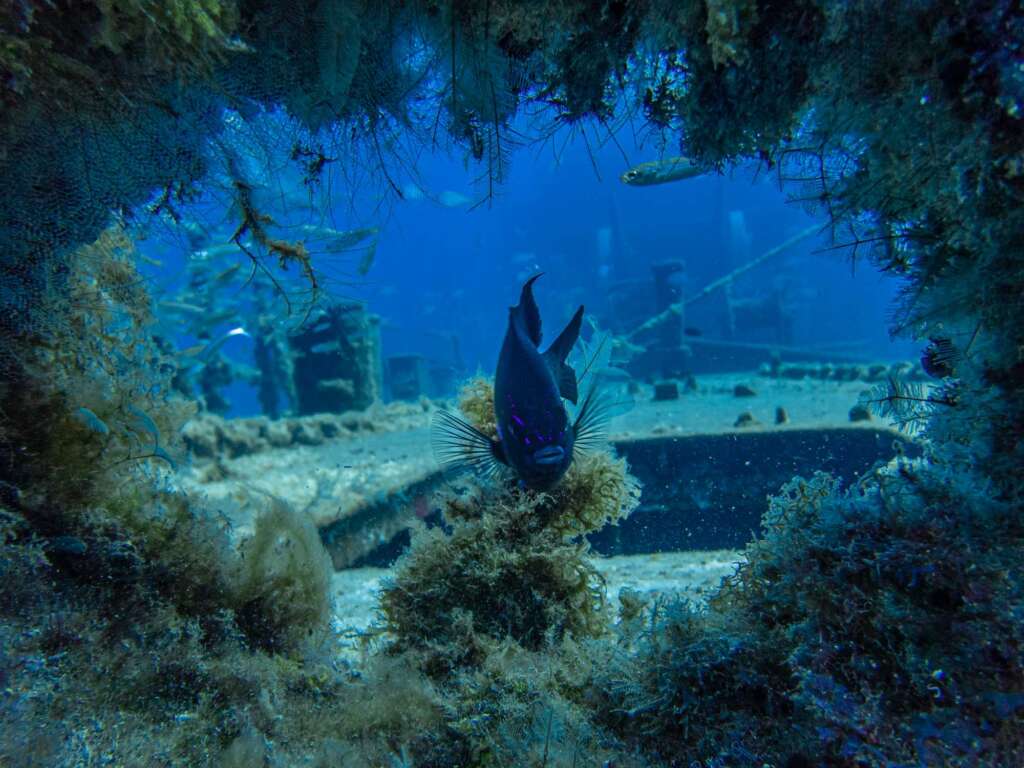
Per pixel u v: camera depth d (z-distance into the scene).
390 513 7.02
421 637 2.98
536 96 2.58
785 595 2.19
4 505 2.32
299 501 6.90
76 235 2.40
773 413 10.59
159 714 2.13
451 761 2.33
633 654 2.51
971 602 1.81
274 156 2.59
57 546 2.32
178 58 1.99
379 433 12.60
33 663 1.94
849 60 1.88
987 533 1.92
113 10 1.78
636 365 22.42
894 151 2.03
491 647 2.78
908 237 2.33
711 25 1.80
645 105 2.45
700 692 2.17
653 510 8.71
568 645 2.67
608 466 3.22
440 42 2.32
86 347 2.76
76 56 1.90
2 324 2.42
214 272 8.50
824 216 2.55
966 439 2.17
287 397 17.09
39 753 1.71
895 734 1.73
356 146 2.65
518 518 3.11
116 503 2.60
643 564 5.40
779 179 2.49
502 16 2.19
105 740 1.89
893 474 2.26
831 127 2.12
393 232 2.91
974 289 2.03
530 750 2.19
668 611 2.41
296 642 2.85
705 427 9.21
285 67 2.29
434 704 2.49
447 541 3.10
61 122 2.03
